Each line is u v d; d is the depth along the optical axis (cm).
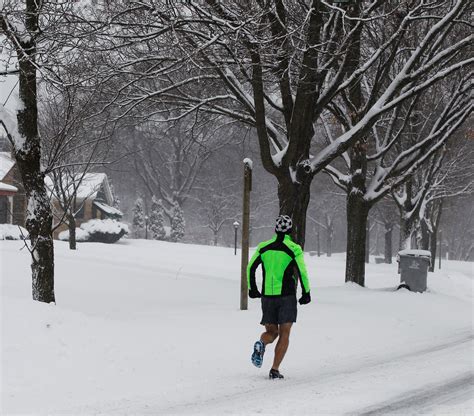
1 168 17912
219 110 6856
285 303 3009
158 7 4797
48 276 4006
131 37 4984
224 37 4953
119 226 19125
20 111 3925
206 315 4594
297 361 3512
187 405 2448
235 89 6091
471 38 6162
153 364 3127
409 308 6109
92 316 4119
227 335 3947
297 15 5781
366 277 12044
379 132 10300
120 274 7700
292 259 3044
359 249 7919
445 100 9931
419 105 9762
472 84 7050
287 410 2367
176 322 4228
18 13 3812
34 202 3988
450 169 13638
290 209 6075
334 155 6244
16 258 8238
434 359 3675
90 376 2825
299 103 5644
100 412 2317
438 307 6419
